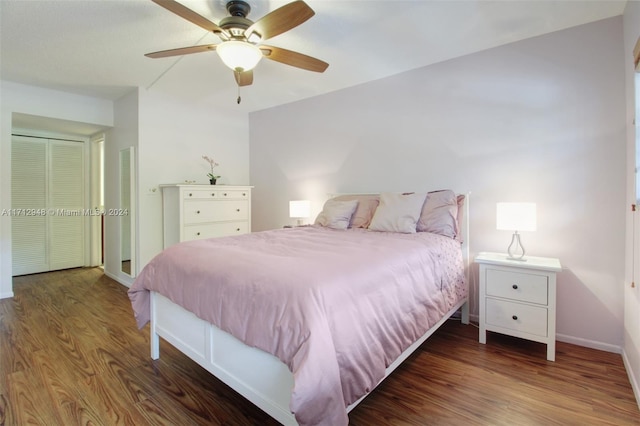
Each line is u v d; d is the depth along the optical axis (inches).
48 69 121.7
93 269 190.4
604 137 88.5
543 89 97.0
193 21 72.2
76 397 68.7
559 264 86.6
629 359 78.0
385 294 62.3
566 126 93.7
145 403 66.8
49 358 85.2
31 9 82.6
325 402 45.1
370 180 136.8
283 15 67.9
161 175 151.3
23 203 174.7
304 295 50.3
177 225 140.9
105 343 94.3
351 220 124.3
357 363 52.0
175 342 77.1
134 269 147.4
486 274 93.3
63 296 138.0
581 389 71.6
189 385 73.4
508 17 87.3
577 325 93.4
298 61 88.7
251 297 55.6
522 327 88.0
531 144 99.3
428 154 120.0
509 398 68.4
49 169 182.1
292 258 65.9
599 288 89.9
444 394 69.7
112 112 161.9
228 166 179.0
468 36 97.7
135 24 90.3
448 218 103.6
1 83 132.4
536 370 79.3
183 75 128.9
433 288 80.7
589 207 91.0
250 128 188.2
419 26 91.7
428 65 118.6
